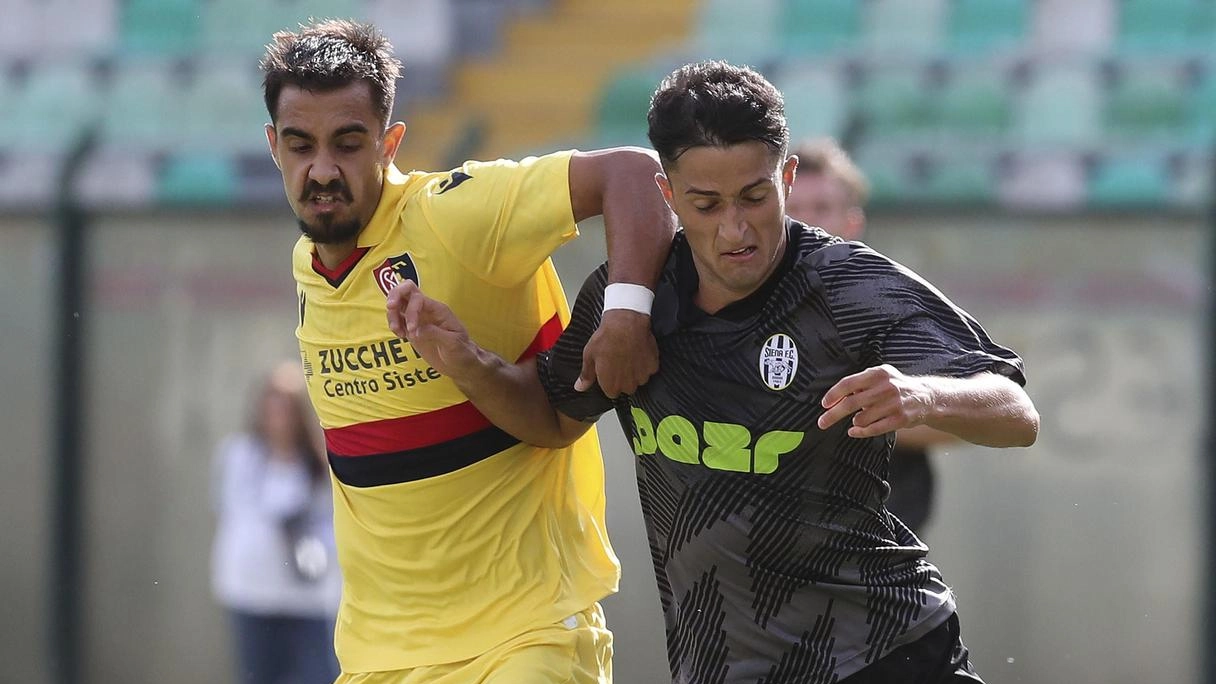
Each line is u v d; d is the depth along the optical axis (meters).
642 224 10.80
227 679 30.02
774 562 10.58
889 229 27.42
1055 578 26.30
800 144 16.14
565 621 11.84
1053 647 26.23
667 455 10.74
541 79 36.84
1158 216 26.16
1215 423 25.59
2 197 31.45
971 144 31.27
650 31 38.19
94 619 30.66
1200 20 34.78
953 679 10.71
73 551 30.67
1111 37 35.09
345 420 11.89
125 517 30.64
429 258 11.40
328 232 11.31
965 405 9.23
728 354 10.41
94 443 30.84
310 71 11.01
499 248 11.29
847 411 8.83
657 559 11.34
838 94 33.69
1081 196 27.19
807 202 15.66
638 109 35.78
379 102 11.30
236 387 30.34
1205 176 27.64
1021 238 26.84
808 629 10.65
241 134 35.59
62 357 30.95
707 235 9.82
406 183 11.68
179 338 30.69
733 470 10.52
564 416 11.73
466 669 11.77
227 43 39.09
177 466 30.48
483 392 11.03
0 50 39.72
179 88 37.12
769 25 37.62
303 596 24.62
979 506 26.69
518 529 11.81
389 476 11.75
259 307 30.36
